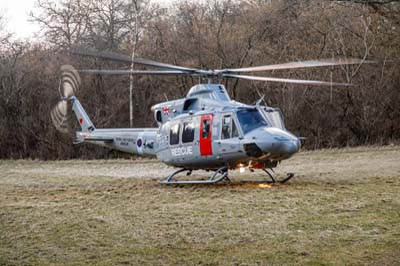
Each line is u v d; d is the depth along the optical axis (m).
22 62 29.19
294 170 15.88
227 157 11.97
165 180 13.64
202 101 12.71
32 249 6.72
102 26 32.88
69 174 16.91
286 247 6.52
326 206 9.13
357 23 26.30
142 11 31.38
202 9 30.42
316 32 27.33
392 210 8.67
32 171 18.31
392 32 24.36
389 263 5.83
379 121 25.50
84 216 8.76
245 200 9.98
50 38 32.00
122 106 28.00
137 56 29.03
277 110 12.48
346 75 25.77
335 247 6.48
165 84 28.08
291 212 8.66
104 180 14.62
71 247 6.77
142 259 6.17
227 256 6.21
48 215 8.92
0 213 9.18
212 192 11.29
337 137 25.55
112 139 15.21
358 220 7.93
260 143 11.39
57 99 26.94
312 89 26.08
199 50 27.64
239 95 26.80
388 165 16.20
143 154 14.34
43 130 26.47
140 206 9.70
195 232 7.41
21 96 27.28
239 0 30.14
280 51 27.33
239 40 27.78
